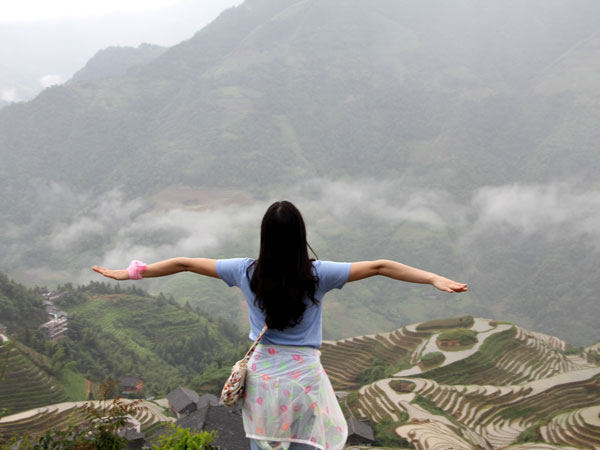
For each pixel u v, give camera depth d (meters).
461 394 82.69
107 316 177.50
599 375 86.19
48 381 94.25
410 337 111.44
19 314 148.62
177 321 180.88
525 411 78.62
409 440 64.44
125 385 102.31
